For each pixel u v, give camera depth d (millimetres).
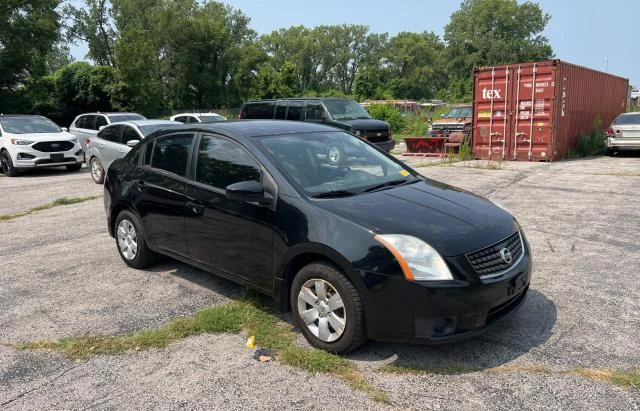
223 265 4652
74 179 14203
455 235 3660
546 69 14625
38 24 35312
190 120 20891
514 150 15508
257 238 4242
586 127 17328
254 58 67312
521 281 3811
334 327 3768
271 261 4156
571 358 3686
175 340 4121
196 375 3611
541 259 5887
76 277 5703
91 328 4398
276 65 101000
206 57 66500
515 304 3922
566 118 15617
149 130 11594
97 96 39094
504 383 3402
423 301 3436
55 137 15398
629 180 11297
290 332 4195
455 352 3812
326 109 14977
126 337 4203
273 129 4930
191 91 66875
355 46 105250
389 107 31500
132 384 3527
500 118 15602
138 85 39562
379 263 3525
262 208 4207
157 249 5461
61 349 4047
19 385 3564
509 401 3209
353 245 3621
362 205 3971
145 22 62594
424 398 3266
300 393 3359
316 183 4289
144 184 5480
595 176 12016
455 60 87000
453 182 11359
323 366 3631
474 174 12594
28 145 14906
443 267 3482
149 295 5098
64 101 39094
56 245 7090
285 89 58406
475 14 85750
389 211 3895
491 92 15664
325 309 3826
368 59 105000
